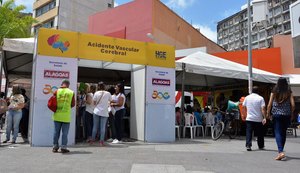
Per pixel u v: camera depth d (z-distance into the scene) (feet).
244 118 30.42
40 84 29.66
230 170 19.40
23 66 43.21
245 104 30.14
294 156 26.13
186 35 121.60
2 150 26.04
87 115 33.30
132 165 20.04
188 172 18.33
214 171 18.89
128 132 41.78
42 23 175.01
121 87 34.88
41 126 29.37
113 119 33.60
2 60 34.45
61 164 20.04
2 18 100.32
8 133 31.94
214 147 31.53
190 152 27.04
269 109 25.57
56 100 25.31
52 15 168.35
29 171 17.80
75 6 174.19
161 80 36.42
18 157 22.53
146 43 35.94
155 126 35.58
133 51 34.99
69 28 170.60
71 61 31.09
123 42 34.42
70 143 30.40
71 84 30.76
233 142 37.37
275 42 90.48
